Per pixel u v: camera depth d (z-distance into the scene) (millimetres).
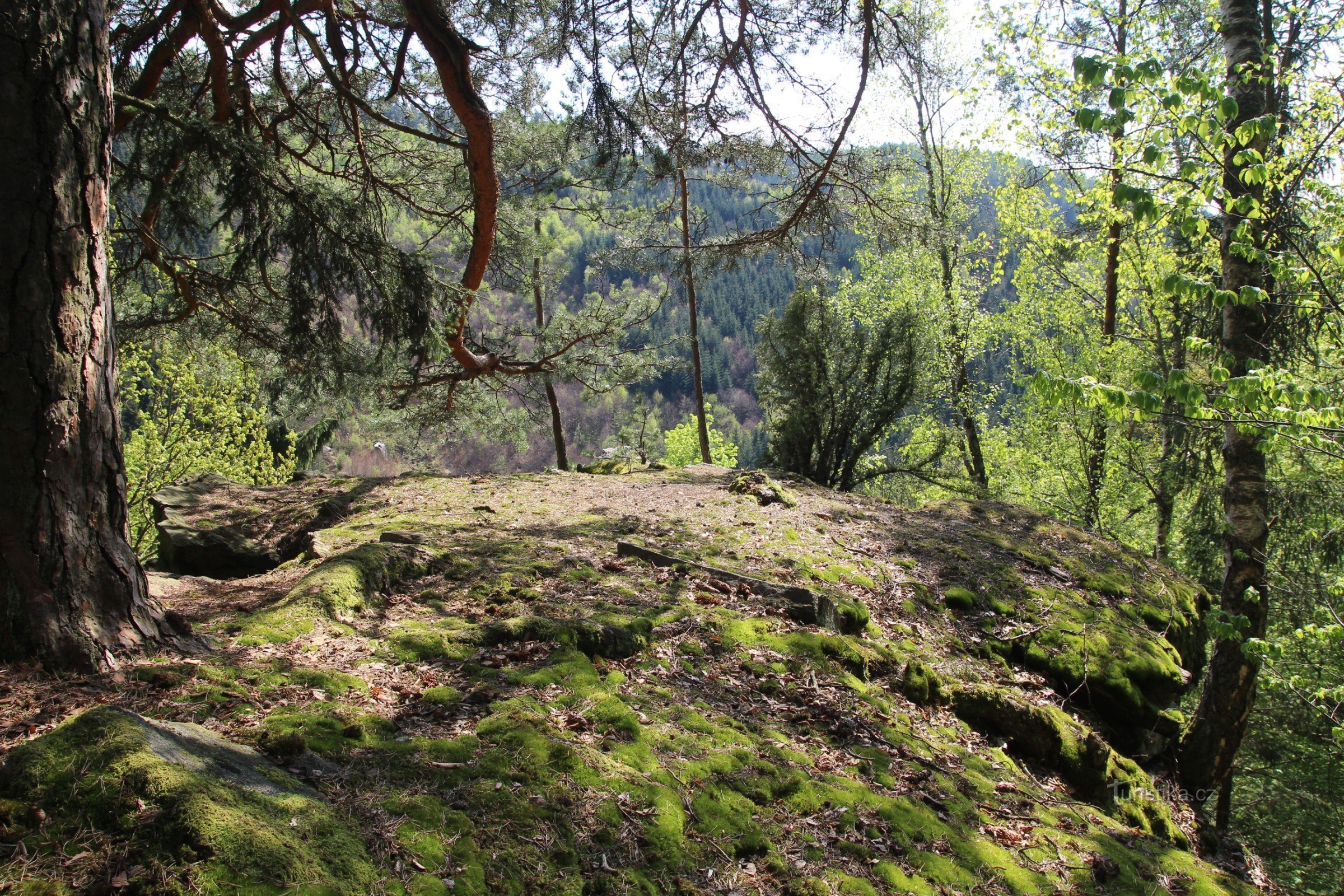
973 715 5363
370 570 5312
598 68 7344
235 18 6492
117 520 3627
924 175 19078
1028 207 17031
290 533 7922
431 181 10266
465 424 13773
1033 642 6785
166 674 3363
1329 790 11312
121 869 2111
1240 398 5156
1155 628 7555
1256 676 6840
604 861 2861
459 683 3922
